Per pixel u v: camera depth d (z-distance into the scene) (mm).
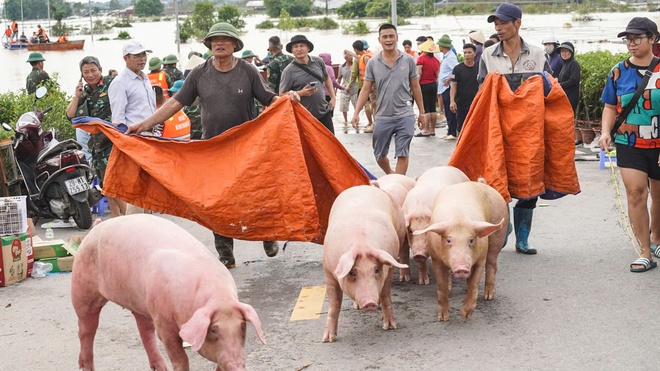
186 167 7457
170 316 4734
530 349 5734
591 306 6520
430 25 34031
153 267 4828
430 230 6137
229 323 4492
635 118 7270
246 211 7355
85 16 132625
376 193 6605
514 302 6715
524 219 8055
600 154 12188
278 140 7320
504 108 7742
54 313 6953
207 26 43531
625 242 8328
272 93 8031
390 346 5922
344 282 5742
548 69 8078
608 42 21219
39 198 10164
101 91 10172
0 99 13461
